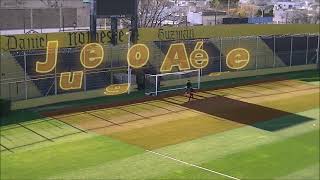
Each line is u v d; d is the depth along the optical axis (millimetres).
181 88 40469
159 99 36875
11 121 29750
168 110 33844
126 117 31719
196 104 35781
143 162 23703
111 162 23484
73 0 51344
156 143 26656
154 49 42781
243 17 58094
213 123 31094
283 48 52000
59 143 25938
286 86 43438
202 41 44875
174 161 24031
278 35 50781
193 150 25766
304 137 28641
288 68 50625
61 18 48656
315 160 24984
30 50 36156
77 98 36094
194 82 43156
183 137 27969
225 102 36625
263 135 28844
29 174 21562
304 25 54812
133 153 24922
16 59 35438
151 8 59000
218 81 44469
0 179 20859
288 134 29141
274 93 40344
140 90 39406
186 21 53531
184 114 33000
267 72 49094
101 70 38375
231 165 23812
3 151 24328
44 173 21734
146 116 32156
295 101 37688
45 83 35844
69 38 38094
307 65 52156
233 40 47625
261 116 33094
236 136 28484
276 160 24750
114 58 40250
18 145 25312
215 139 27797
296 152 26078
